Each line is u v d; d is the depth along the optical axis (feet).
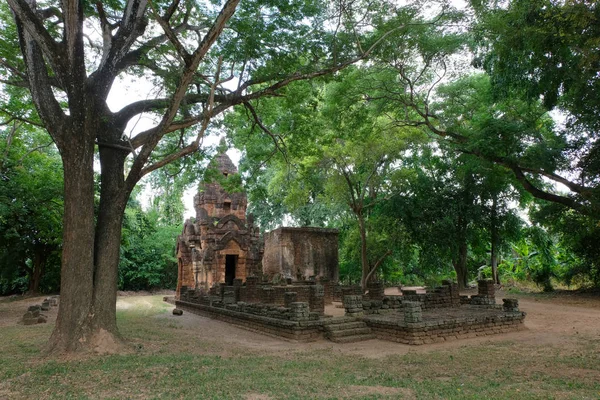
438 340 40.65
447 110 73.05
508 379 26.48
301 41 45.91
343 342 41.04
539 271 94.27
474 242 98.27
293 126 58.34
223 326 54.29
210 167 63.41
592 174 61.77
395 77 65.51
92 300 34.81
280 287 67.26
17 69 42.75
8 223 83.92
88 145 34.83
